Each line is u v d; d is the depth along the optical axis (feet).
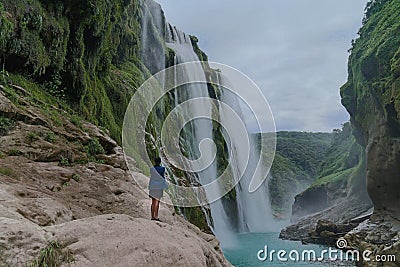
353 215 100.73
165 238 14.99
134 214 24.27
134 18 92.73
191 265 14.06
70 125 35.76
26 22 38.52
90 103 53.11
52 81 45.27
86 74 53.83
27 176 22.38
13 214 14.14
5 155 24.62
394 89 76.02
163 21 118.01
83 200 23.09
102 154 34.99
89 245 12.87
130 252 13.05
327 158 204.95
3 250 11.39
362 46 107.76
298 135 346.74
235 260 56.70
